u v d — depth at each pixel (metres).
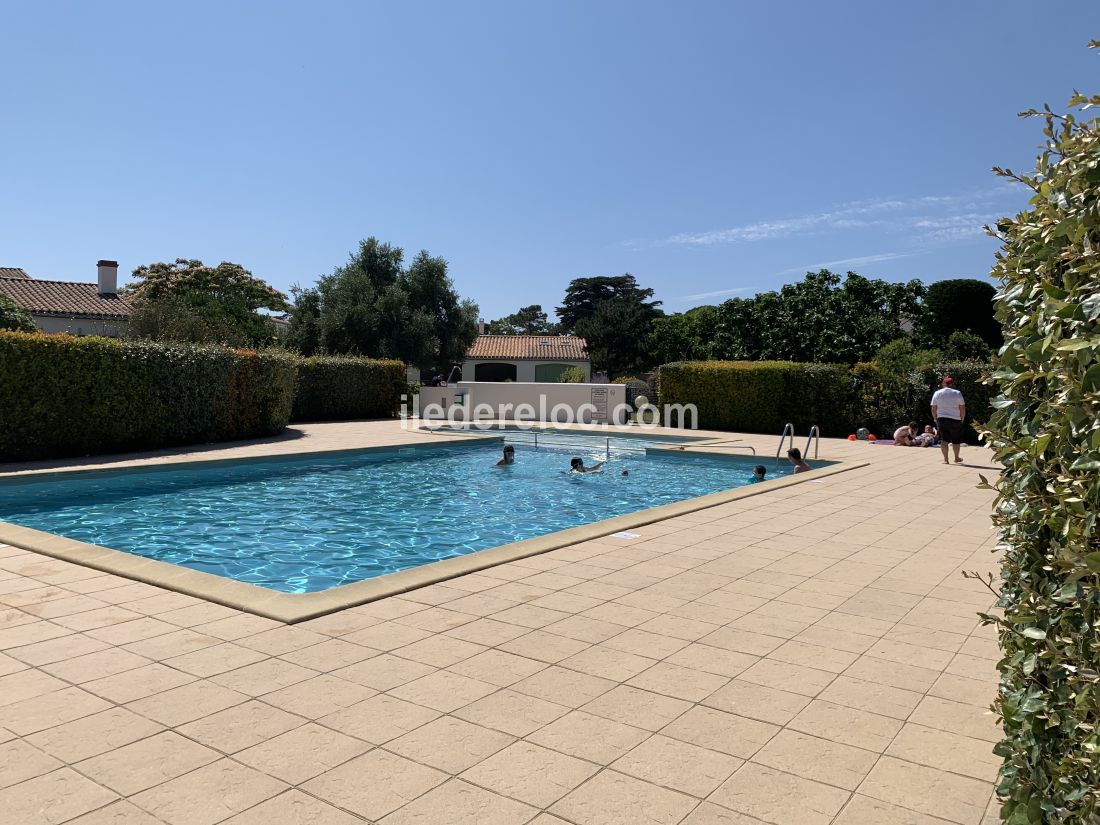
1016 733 2.20
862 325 31.50
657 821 2.60
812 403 21.06
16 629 4.46
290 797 2.70
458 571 5.89
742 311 33.50
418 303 35.19
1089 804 1.77
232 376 16.62
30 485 11.16
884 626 4.77
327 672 3.87
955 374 19.52
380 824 2.55
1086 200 2.04
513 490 13.05
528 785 2.82
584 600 5.22
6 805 2.62
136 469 12.16
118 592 5.24
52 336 13.10
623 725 3.33
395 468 15.27
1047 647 1.98
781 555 6.70
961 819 2.64
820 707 3.55
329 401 23.81
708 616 4.91
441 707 3.47
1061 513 1.96
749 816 2.64
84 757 2.96
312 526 9.62
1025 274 2.37
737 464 16.16
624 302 53.75
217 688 3.64
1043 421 2.12
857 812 2.68
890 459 15.42
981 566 6.36
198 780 2.81
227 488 12.25
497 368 47.72
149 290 38.16
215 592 5.16
